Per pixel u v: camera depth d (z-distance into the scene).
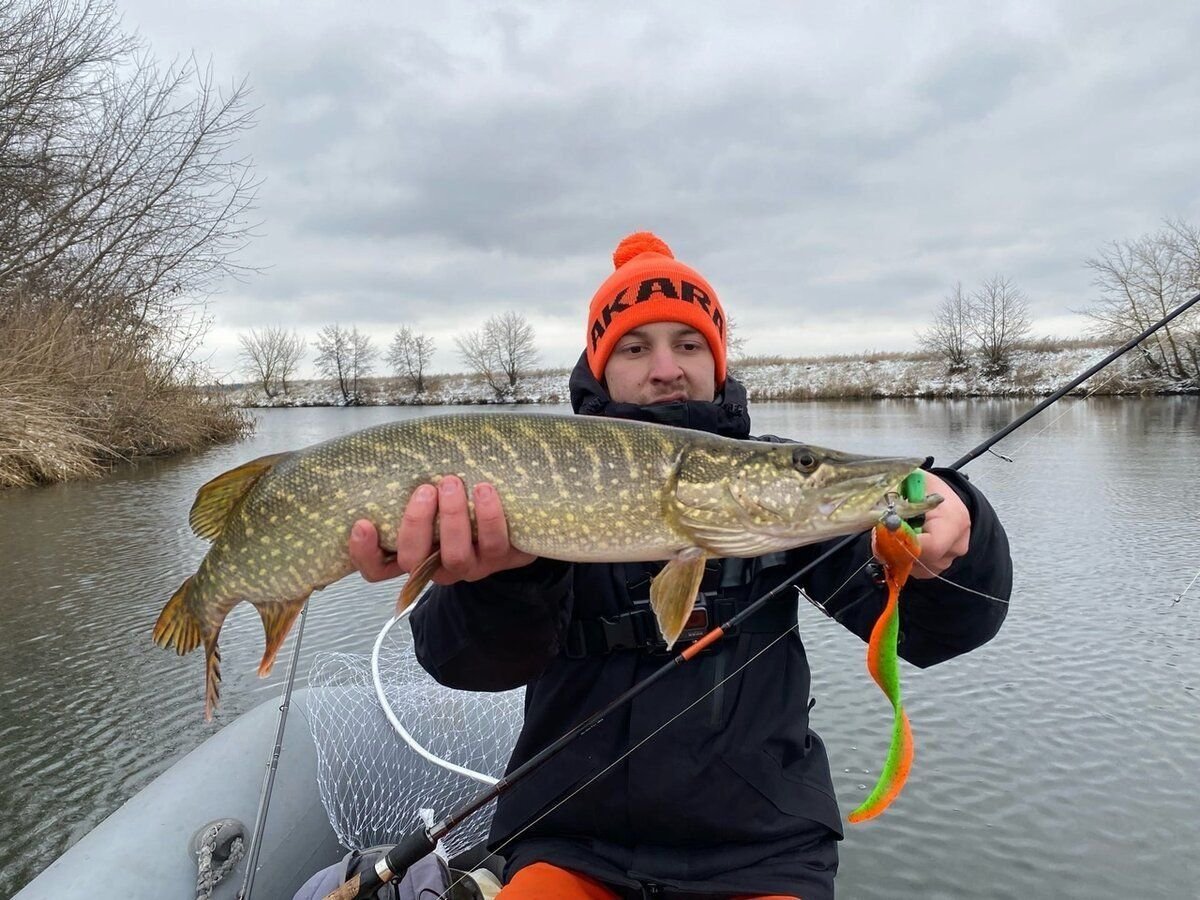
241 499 2.65
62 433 17.09
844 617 2.71
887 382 51.06
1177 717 5.14
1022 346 49.47
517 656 2.35
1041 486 13.32
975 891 3.71
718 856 2.22
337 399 68.06
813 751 2.48
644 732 2.31
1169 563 8.46
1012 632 6.64
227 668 6.21
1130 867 3.82
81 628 7.02
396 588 8.33
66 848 3.98
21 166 19.03
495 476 2.42
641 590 2.58
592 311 3.37
